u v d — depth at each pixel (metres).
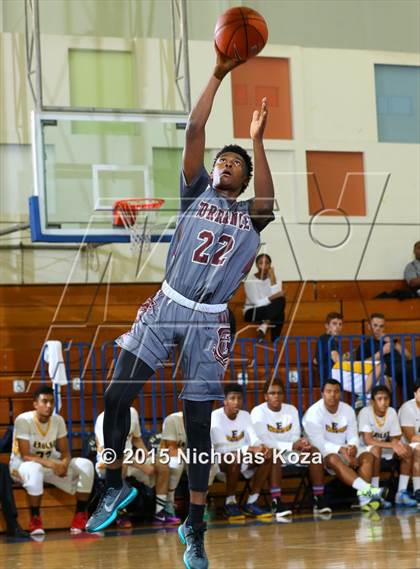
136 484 8.12
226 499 8.25
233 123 11.42
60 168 9.75
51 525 8.12
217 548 5.95
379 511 8.20
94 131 9.91
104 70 11.17
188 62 11.05
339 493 8.65
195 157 3.81
